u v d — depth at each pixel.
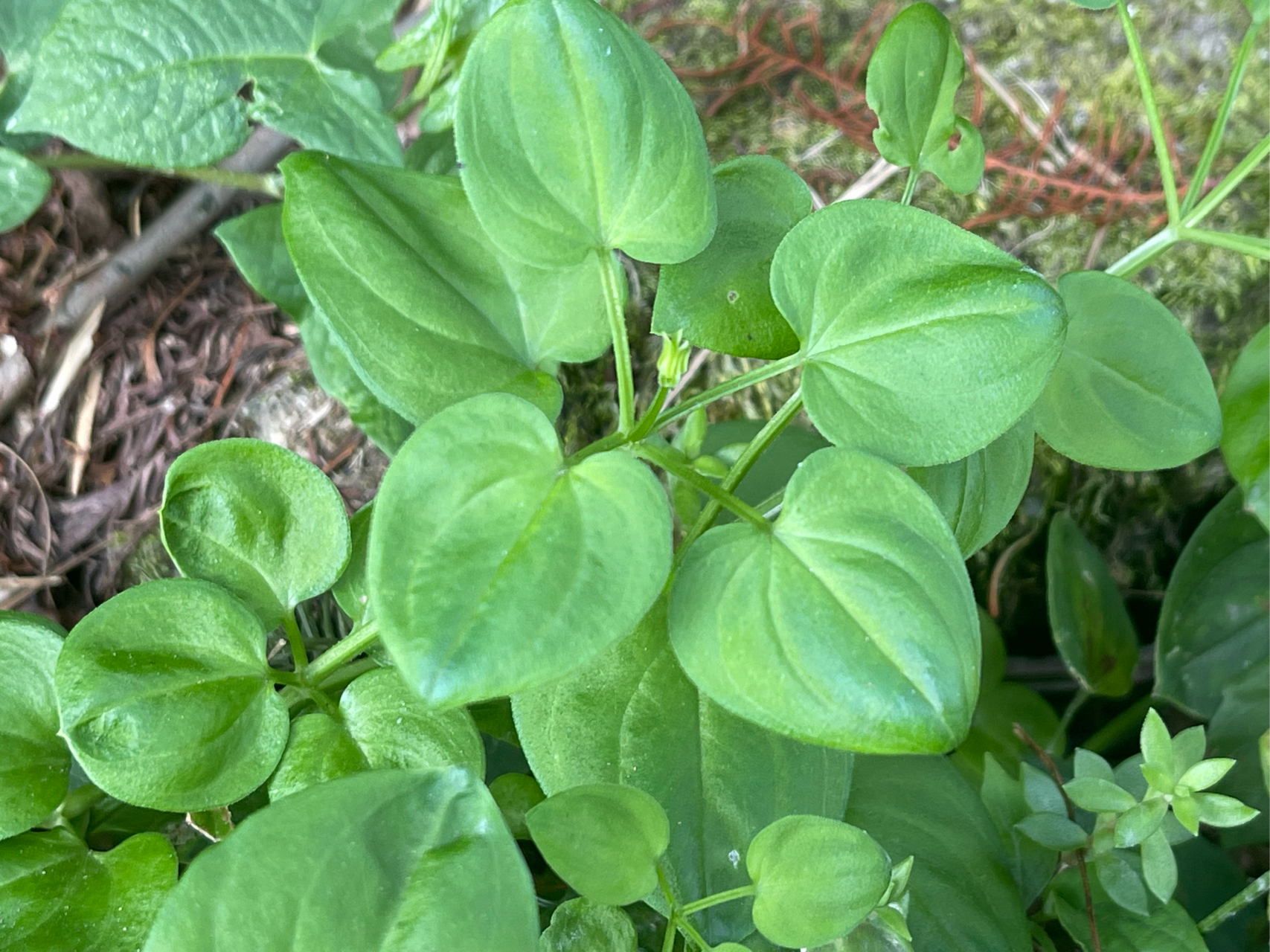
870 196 0.38
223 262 0.38
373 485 0.37
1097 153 0.39
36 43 0.31
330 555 0.24
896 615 0.19
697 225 0.22
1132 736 0.40
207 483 0.23
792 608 0.19
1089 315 0.27
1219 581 0.36
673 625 0.20
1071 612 0.36
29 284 0.35
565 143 0.21
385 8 0.31
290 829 0.18
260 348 0.37
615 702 0.23
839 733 0.19
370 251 0.22
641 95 0.21
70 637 0.21
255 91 0.29
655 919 0.28
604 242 0.22
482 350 0.23
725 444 0.34
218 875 0.17
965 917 0.27
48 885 0.22
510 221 0.21
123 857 0.23
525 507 0.19
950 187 0.27
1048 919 0.31
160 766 0.21
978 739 0.36
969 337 0.21
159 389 0.36
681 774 0.23
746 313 0.24
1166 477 0.42
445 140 0.33
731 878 0.23
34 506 0.34
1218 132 0.28
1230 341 0.39
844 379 0.21
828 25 0.40
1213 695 0.36
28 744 0.23
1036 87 0.39
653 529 0.19
